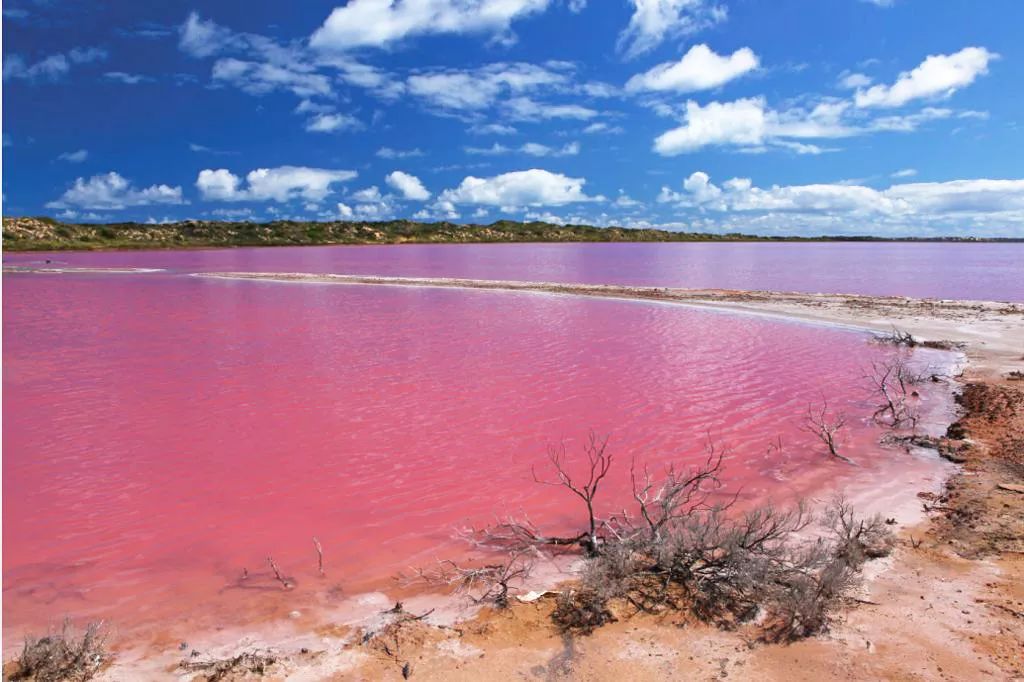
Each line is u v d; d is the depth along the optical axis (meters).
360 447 9.62
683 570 5.59
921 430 9.98
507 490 7.99
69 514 7.34
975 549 5.91
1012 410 10.39
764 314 23.92
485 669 4.46
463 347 17.80
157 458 9.21
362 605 5.42
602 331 20.45
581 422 10.79
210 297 31.31
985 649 4.40
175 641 4.93
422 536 6.77
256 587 5.76
